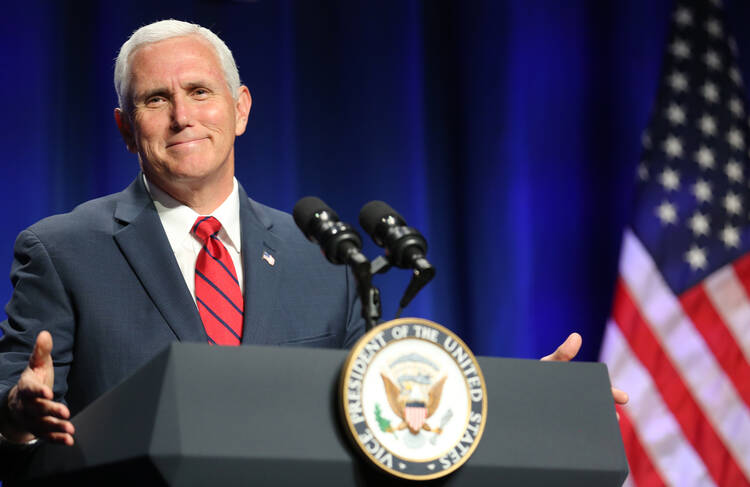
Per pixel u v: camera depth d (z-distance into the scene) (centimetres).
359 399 311
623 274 1109
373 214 384
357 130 1120
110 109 998
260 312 488
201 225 505
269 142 1073
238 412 303
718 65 1182
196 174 502
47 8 991
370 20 1144
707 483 1049
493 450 333
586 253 1155
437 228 1139
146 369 311
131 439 301
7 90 966
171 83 507
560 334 1134
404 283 1100
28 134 963
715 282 1103
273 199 1066
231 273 503
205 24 1064
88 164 987
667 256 1111
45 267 480
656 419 1066
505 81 1166
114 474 312
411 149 1128
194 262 509
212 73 519
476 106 1167
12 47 974
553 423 347
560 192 1161
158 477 291
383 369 317
